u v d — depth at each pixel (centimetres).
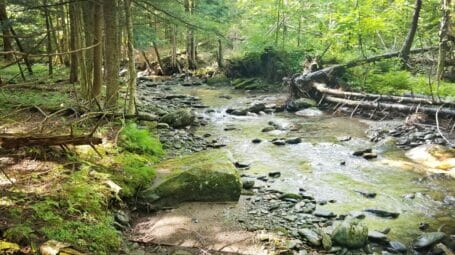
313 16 2228
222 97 1820
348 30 1756
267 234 585
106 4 1062
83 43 1345
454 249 570
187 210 657
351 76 1681
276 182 816
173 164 786
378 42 2144
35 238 466
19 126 802
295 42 2239
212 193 691
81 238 500
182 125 1246
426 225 639
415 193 766
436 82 1512
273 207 685
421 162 942
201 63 2692
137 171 709
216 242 560
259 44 2169
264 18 2262
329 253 549
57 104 1078
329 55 1956
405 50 1716
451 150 960
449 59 1647
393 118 1335
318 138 1157
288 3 2242
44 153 682
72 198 563
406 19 2064
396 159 967
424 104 1266
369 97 1432
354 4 1883
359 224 591
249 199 718
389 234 613
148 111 1373
